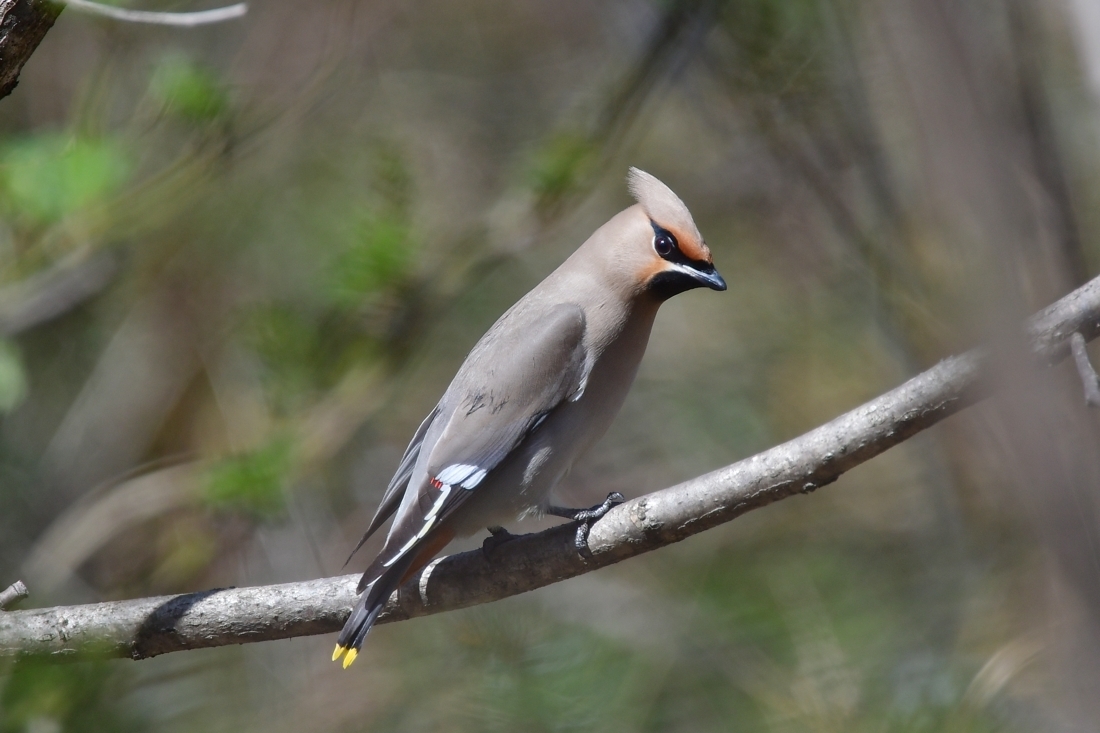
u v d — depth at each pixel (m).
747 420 13.91
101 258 14.05
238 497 11.85
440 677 11.05
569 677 10.81
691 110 15.22
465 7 16.84
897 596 11.48
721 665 11.18
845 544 12.19
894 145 12.51
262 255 15.02
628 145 13.60
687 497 7.06
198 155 11.62
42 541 13.45
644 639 11.41
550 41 16.89
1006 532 10.88
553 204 12.55
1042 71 10.14
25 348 14.77
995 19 8.34
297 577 13.60
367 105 16.25
